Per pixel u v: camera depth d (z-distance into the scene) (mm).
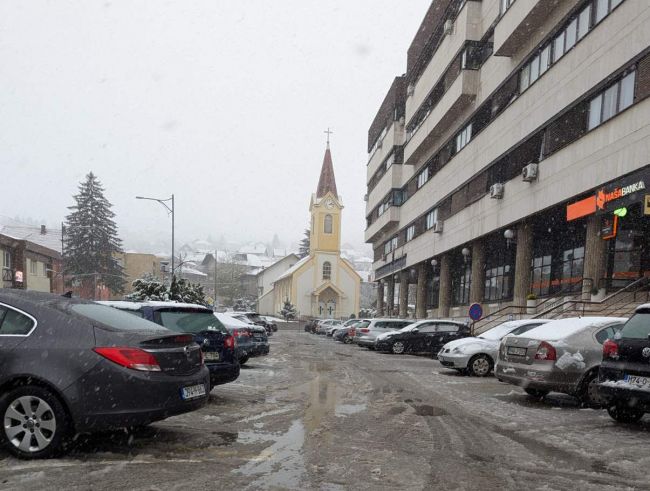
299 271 71188
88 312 5617
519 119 20547
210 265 106750
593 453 5574
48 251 42719
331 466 4941
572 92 16938
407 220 38781
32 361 4992
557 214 19656
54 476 4473
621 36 14578
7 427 4961
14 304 5383
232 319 15492
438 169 31594
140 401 5047
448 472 4832
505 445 5875
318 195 73000
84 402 4895
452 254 31609
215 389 9945
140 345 5207
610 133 14992
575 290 19688
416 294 41125
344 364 16062
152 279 36781
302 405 8352
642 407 6477
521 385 8852
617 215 15469
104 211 53094
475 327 24016
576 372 8391
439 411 7988
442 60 28766
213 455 5199
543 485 4523
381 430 6559
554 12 18172
